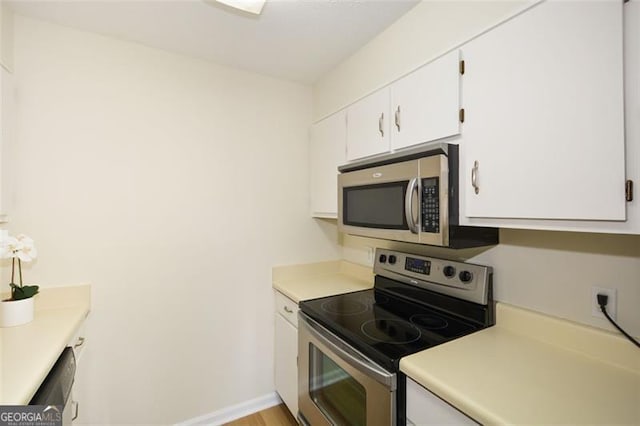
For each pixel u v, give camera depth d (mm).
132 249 1716
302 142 2293
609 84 771
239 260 2041
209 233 1940
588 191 812
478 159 1089
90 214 1615
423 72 1299
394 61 1569
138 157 1731
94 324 1623
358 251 2277
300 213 2273
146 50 1756
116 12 1461
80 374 1583
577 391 830
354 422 1232
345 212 1719
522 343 1132
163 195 1801
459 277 1403
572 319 1091
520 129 960
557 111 871
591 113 804
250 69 2061
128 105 1707
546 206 899
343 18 1538
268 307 2145
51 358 994
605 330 1009
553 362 987
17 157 1457
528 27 938
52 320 1346
